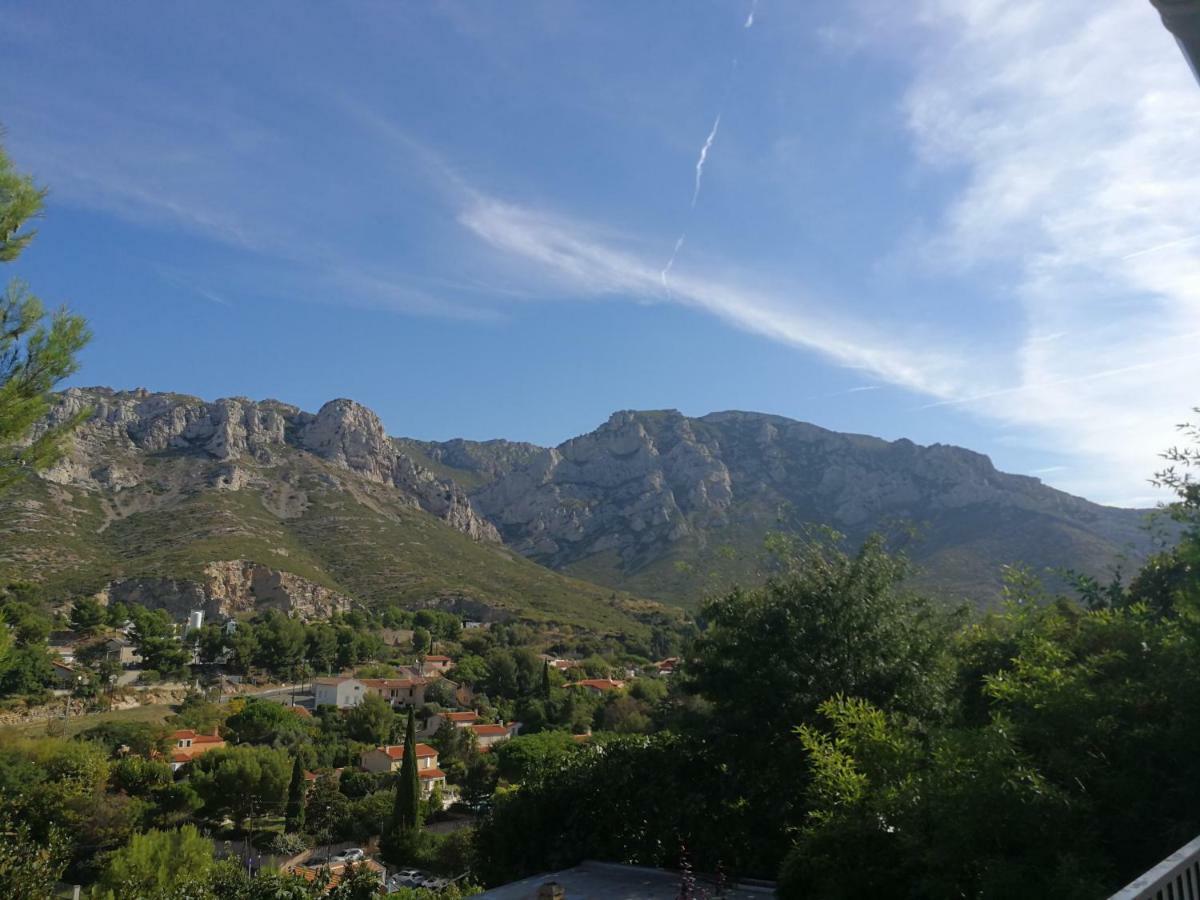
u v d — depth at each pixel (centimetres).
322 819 4562
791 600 991
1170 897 283
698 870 878
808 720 898
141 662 8106
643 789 958
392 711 7262
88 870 2998
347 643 9619
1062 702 495
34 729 5578
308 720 6988
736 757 940
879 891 507
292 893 1508
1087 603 842
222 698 7744
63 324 761
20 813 2955
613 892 810
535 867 991
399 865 3862
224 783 4425
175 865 2048
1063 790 459
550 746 4391
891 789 501
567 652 9906
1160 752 461
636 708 4838
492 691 8369
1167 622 564
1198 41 269
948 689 913
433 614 10744
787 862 556
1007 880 412
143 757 4966
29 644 6731
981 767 445
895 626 964
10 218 741
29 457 745
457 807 4769
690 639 1056
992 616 934
